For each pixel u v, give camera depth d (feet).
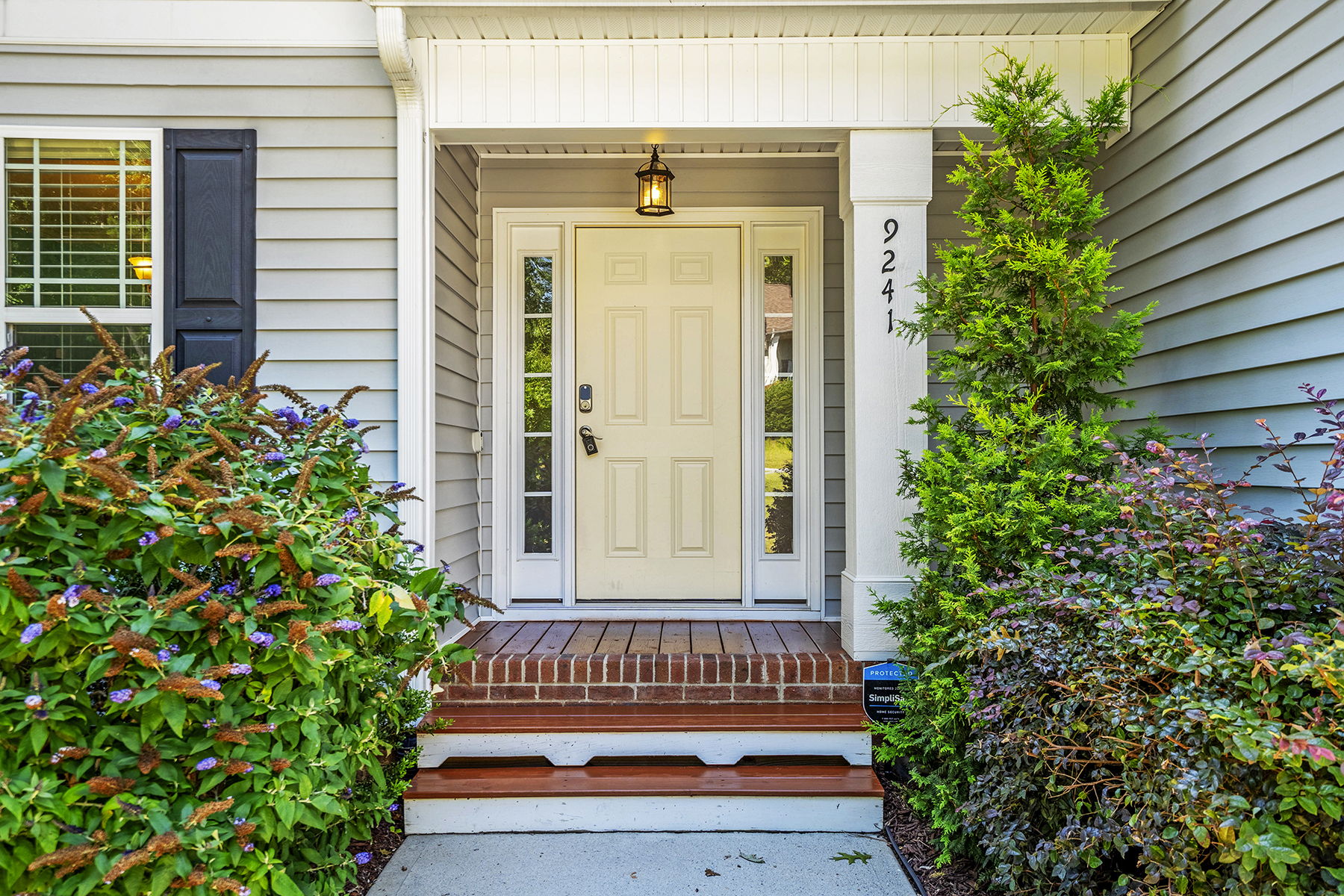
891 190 11.03
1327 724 5.84
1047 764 7.54
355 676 7.42
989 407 9.61
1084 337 9.45
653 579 14.25
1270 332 8.84
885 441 11.10
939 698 9.03
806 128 11.07
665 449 14.26
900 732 9.98
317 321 11.11
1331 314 8.00
